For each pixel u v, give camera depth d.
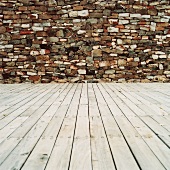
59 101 3.70
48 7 6.81
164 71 6.91
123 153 1.60
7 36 6.87
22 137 1.94
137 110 2.97
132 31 6.87
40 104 3.46
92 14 6.80
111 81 6.92
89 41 6.88
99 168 1.39
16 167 1.40
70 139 1.88
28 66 6.93
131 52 6.89
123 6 6.79
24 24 6.85
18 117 2.66
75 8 6.80
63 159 1.51
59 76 6.95
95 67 6.91
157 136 1.95
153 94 4.45
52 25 6.86
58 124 2.33
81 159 1.51
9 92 4.95
